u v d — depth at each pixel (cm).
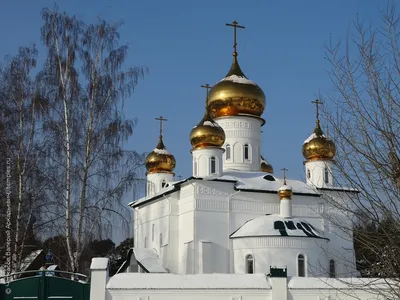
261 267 4791
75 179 3828
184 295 2766
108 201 3866
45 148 3909
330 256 5062
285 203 5100
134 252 5497
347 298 2752
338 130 1822
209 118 5522
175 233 5331
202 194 5078
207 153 5397
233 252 4997
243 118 5941
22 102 4062
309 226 5062
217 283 2798
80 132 3928
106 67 4088
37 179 3888
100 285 2717
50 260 4403
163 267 5216
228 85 5941
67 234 3722
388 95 1764
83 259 5044
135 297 2736
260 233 4853
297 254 4806
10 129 4000
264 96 6078
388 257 1786
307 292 2791
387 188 1745
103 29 4150
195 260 4922
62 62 4056
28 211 3928
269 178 5512
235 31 6319
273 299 2778
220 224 5062
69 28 4119
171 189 5325
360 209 1797
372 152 1744
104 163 3909
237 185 5209
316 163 5575
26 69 4184
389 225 1767
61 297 2706
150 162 6725
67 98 3972
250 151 5906
